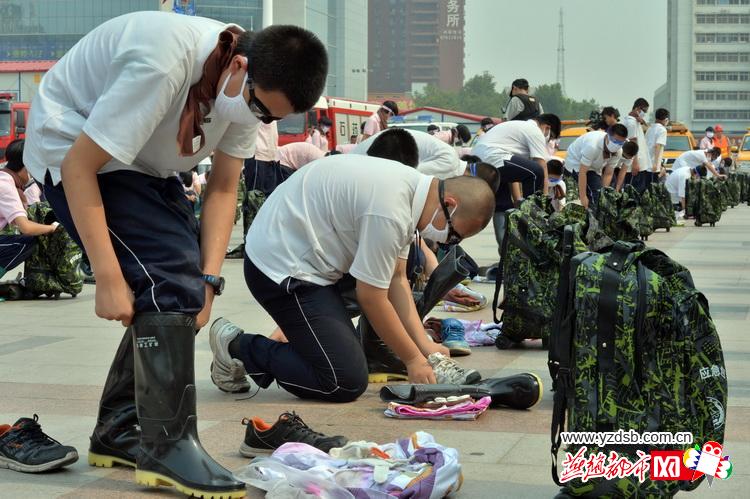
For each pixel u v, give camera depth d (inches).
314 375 203.9
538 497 146.5
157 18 139.9
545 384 221.0
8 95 1221.1
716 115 7032.5
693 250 532.1
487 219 186.2
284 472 147.9
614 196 391.9
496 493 148.3
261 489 148.3
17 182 375.6
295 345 204.2
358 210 190.5
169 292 145.3
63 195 147.6
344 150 532.1
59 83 146.9
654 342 132.6
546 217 260.4
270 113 138.1
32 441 161.9
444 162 325.4
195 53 139.0
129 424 160.9
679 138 1229.1
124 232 145.3
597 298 133.3
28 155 149.7
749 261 474.6
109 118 137.0
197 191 685.3
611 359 132.8
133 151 138.3
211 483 143.5
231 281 422.6
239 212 792.9
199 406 205.2
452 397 193.2
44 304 368.8
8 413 198.7
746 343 265.1
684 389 133.2
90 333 298.4
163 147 145.8
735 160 1359.5
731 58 7007.9
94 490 151.0
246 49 137.0
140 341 146.0
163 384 145.8
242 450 169.6
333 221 197.2
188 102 140.9
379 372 228.7
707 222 742.5
